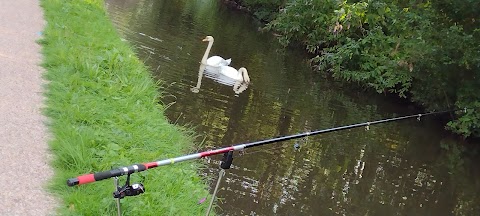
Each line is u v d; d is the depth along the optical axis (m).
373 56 14.12
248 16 25.88
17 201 3.42
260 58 15.23
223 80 10.72
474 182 8.41
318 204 6.04
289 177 6.59
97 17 11.42
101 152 4.59
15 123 4.62
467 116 10.93
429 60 11.54
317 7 17.50
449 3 11.31
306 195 6.20
